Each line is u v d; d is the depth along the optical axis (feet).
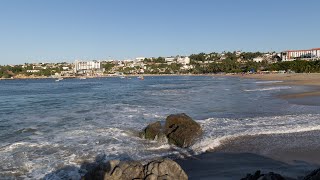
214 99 128.26
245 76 478.59
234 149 47.47
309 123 65.41
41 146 49.90
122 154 45.75
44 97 167.53
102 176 30.53
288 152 45.11
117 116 82.58
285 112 84.94
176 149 48.70
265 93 151.43
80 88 267.59
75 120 77.10
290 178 33.63
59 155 45.03
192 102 118.11
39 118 82.64
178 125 55.52
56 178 36.19
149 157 44.27
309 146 47.91
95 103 120.78
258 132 57.57
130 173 30.42
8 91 242.78
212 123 68.59
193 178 35.42
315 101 109.09
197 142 51.47
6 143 53.01
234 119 73.92
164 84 304.30
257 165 39.68
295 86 197.16
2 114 93.71
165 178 29.12
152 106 106.11
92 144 51.39
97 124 70.54
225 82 310.45
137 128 65.36
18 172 38.11
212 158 43.45
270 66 586.86
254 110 91.09
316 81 252.83
